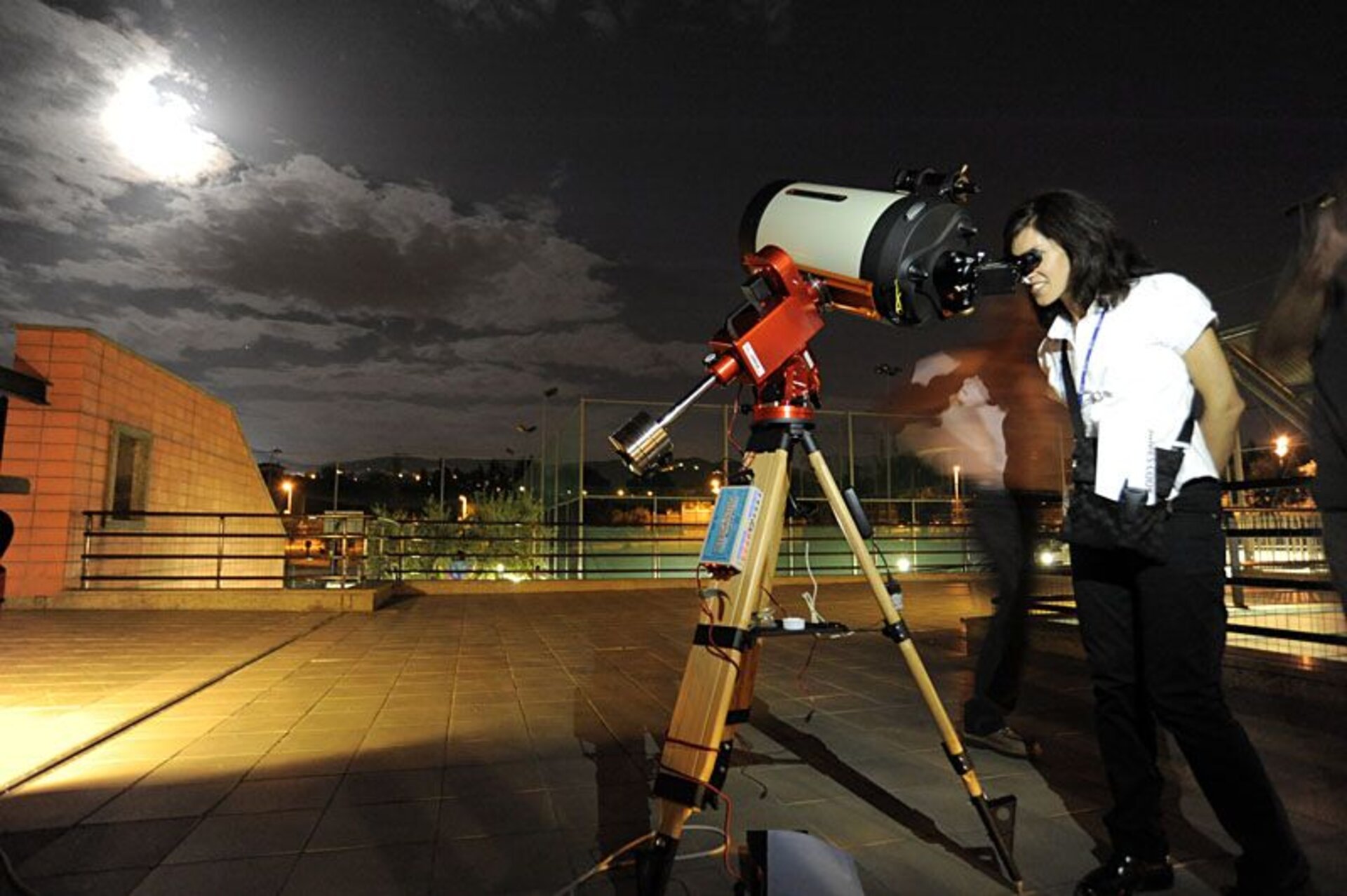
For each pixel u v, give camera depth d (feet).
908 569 50.11
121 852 7.36
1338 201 5.57
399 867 7.01
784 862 6.36
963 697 14.25
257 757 10.55
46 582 30.78
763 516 6.19
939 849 7.36
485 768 10.05
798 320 6.51
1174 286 6.10
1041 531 17.37
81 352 32.09
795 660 18.54
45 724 12.21
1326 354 5.65
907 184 6.64
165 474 40.52
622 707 13.76
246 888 6.59
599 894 6.43
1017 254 6.73
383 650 20.97
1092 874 6.41
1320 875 6.58
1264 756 9.78
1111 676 6.49
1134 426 5.95
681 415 6.30
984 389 13.03
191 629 25.02
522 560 57.31
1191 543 5.96
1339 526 5.69
